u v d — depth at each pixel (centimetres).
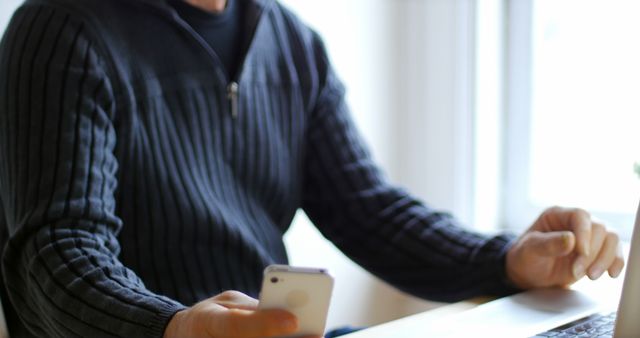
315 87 120
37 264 76
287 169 115
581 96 177
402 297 197
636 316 60
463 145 182
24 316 83
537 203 183
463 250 104
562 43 178
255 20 110
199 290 98
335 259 181
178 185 98
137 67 97
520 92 183
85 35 92
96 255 76
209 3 108
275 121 114
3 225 92
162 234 97
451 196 184
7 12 121
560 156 181
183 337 62
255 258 103
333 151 120
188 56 103
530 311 82
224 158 106
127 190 95
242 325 57
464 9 178
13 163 84
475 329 75
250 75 110
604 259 92
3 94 88
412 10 189
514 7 182
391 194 115
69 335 72
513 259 95
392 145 192
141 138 96
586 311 81
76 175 83
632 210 169
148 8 100
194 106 103
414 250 108
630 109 170
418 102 190
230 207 104
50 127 84
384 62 189
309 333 58
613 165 173
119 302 69
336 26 175
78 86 88
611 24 170
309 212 123
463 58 180
